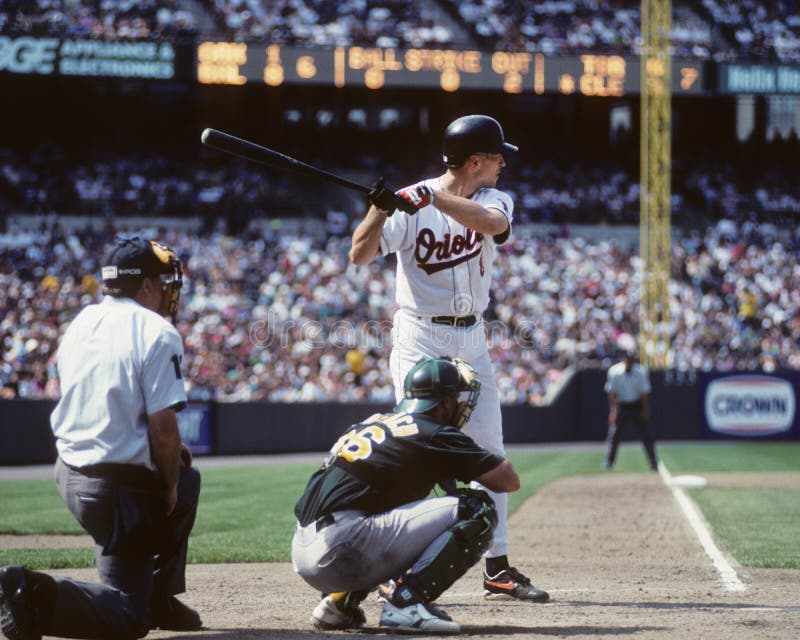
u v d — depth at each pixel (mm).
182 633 19062
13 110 139625
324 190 138375
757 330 121625
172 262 18531
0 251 112000
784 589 24688
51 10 125500
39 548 34438
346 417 98000
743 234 136375
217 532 38500
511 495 52562
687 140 156625
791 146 154750
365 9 136125
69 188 128375
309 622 20453
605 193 142750
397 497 18859
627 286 123750
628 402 69750
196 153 140500
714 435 109750
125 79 125250
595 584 25859
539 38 138875
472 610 21672
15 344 94688
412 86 127562
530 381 109000
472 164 22531
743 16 144375
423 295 22516
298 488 57875
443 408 19391
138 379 17391
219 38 124125
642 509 46000
